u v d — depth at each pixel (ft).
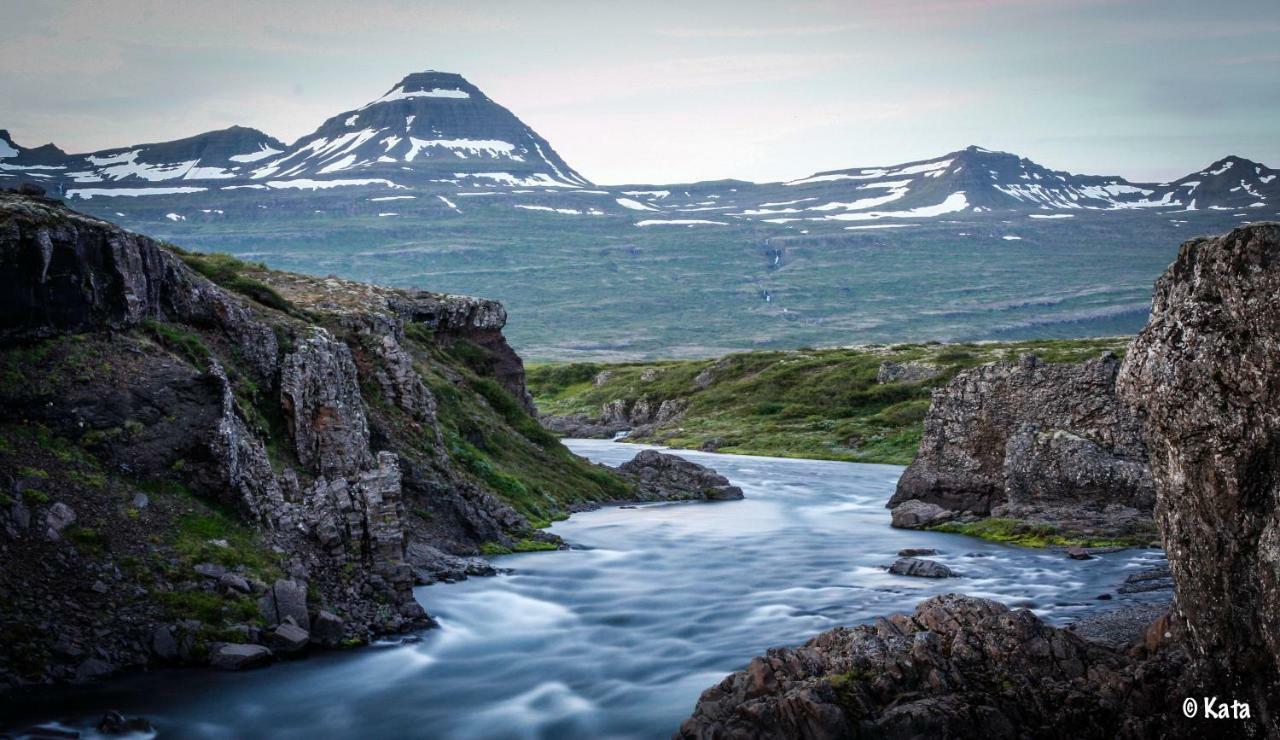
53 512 83.10
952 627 70.08
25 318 94.94
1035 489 167.12
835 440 352.90
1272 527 56.34
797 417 405.80
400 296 226.58
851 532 161.89
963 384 184.96
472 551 126.62
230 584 85.40
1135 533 147.33
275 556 92.48
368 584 96.12
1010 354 447.01
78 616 77.46
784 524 171.42
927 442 188.65
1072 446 164.35
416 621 94.32
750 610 103.30
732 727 63.41
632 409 495.82
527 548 133.90
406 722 73.00
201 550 87.76
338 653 84.89
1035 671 66.95
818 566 128.77
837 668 67.26
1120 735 62.34
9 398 90.12
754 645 90.68
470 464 160.45
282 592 86.89
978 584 116.57
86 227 102.27
